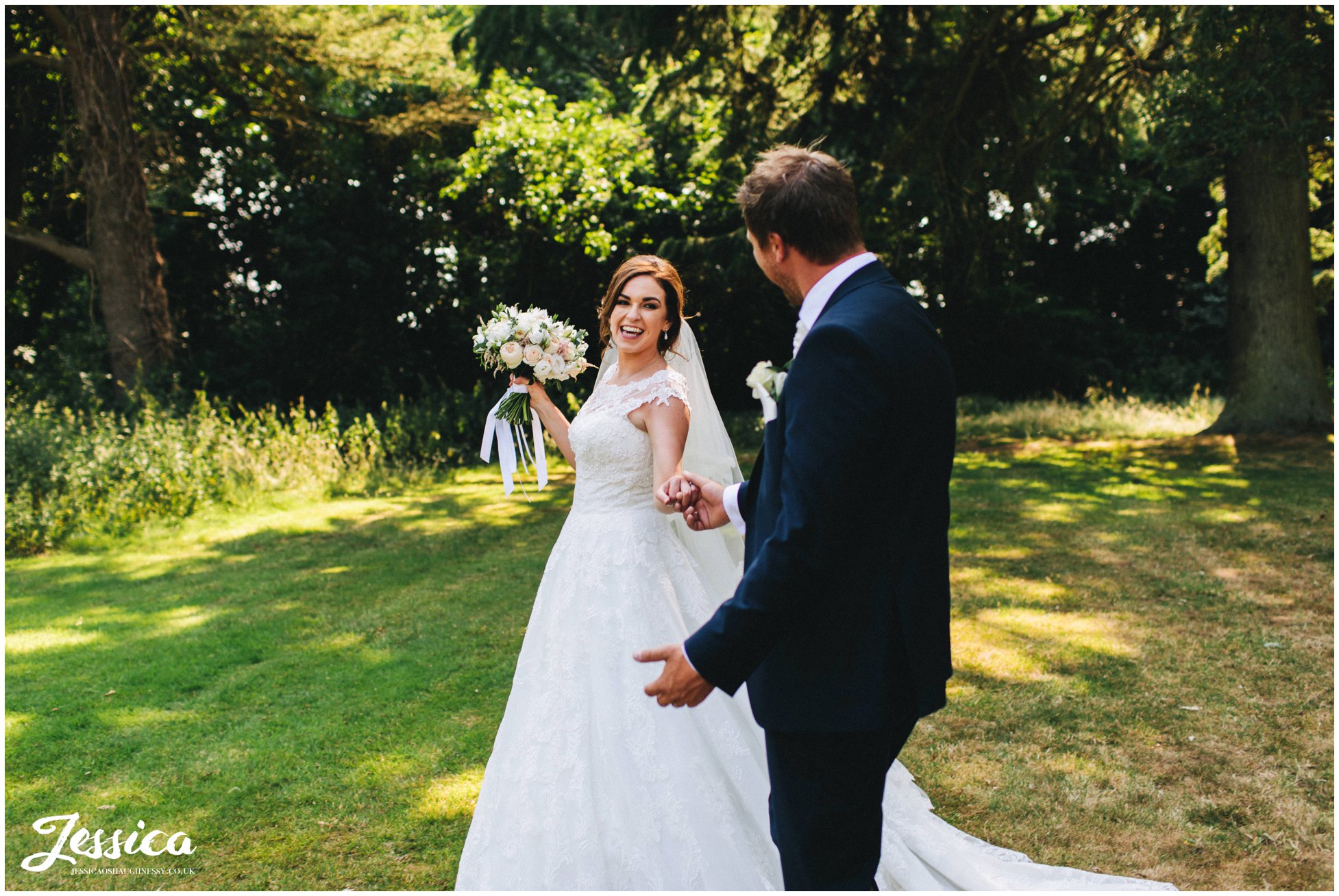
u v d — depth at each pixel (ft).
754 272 42.22
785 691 5.51
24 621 17.43
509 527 25.61
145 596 19.19
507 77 51.29
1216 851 8.37
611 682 7.70
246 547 24.08
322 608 17.72
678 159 48.08
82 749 11.40
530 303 51.88
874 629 5.35
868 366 5.11
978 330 60.18
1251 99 25.09
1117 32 33.88
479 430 43.19
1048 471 31.35
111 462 27.76
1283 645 13.48
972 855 8.07
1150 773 9.82
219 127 49.19
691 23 33.65
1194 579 17.25
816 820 5.49
